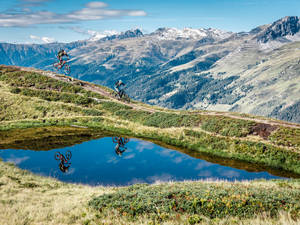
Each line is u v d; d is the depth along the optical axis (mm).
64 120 63125
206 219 12555
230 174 31891
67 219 13820
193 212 13609
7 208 14961
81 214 14539
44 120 62438
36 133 52438
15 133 52156
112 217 13898
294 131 43844
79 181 27922
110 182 28000
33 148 41156
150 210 14234
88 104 76625
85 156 37375
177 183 21578
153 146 45312
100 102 78500
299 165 34250
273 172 33250
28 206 15766
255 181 25281
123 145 44438
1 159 34531
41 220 13562
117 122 61562
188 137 48625
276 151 38062
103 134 53156
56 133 52812
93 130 56938
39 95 77562
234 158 39781
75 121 62938
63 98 77938
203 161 37469
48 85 86438
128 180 28734
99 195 18828
